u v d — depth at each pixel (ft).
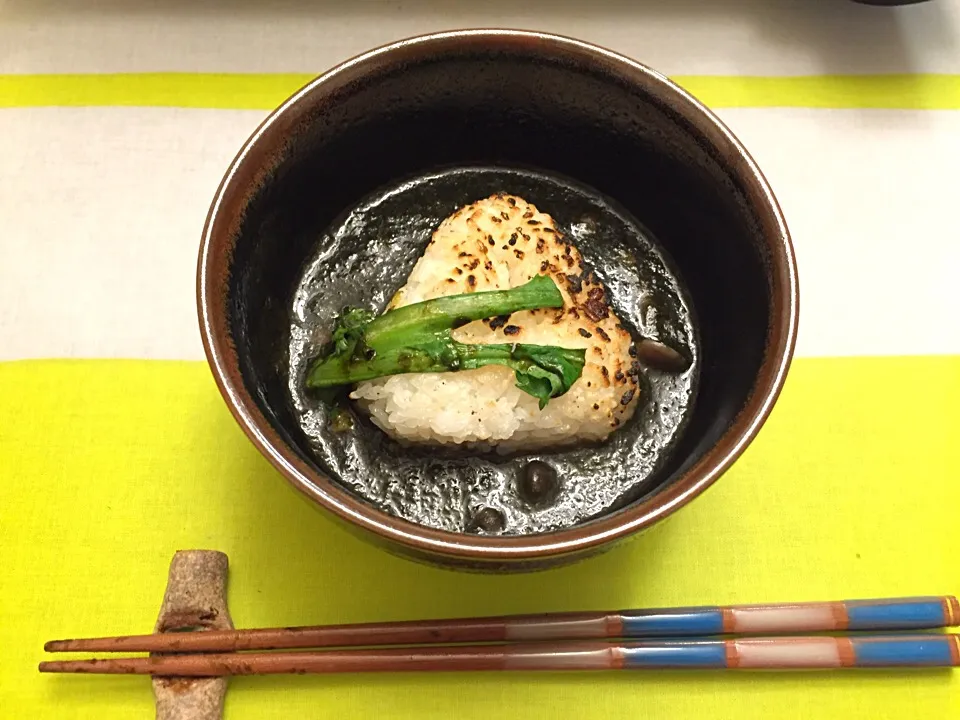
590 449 0.77
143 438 0.80
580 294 0.78
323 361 0.74
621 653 0.71
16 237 0.89
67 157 0.93
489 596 0.75
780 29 1.03
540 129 0.82
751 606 0.73
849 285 0.90
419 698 0.72
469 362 0.71
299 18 1.01
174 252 0.89
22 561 0.76
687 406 0.78
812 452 0.82
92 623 0.74
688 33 1.03
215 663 0.70
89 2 1.01
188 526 0.77
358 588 0.75
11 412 0.81
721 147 0.69
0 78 0.97
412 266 0.83
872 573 0.78
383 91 0.74
